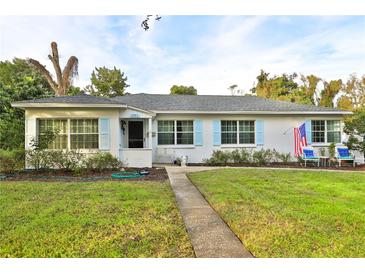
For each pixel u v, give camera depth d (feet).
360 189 23.03
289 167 42.27
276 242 11.59
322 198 19.60
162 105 48.52
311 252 10.77
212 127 48.11
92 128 40.06
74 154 34.63
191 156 47.44
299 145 47.01
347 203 18.15
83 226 13.57
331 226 13.66
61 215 15.25
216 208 16.97
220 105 50.72
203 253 10.73
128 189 22.98
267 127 49.39
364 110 57.82
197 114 47.65
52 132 37.11
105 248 11.13
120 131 42.78
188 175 31.32
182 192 22.16
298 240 11.83
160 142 46.98
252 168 39.09
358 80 98.63
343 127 51.11
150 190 22.57
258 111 47.80
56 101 38.37
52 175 31.89
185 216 15.52
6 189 22.72
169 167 39.70
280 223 14.03
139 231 12.96
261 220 14.51
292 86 109.81
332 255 10.56
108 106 38.96
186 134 47.78
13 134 47.14
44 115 38.60
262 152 47.65
